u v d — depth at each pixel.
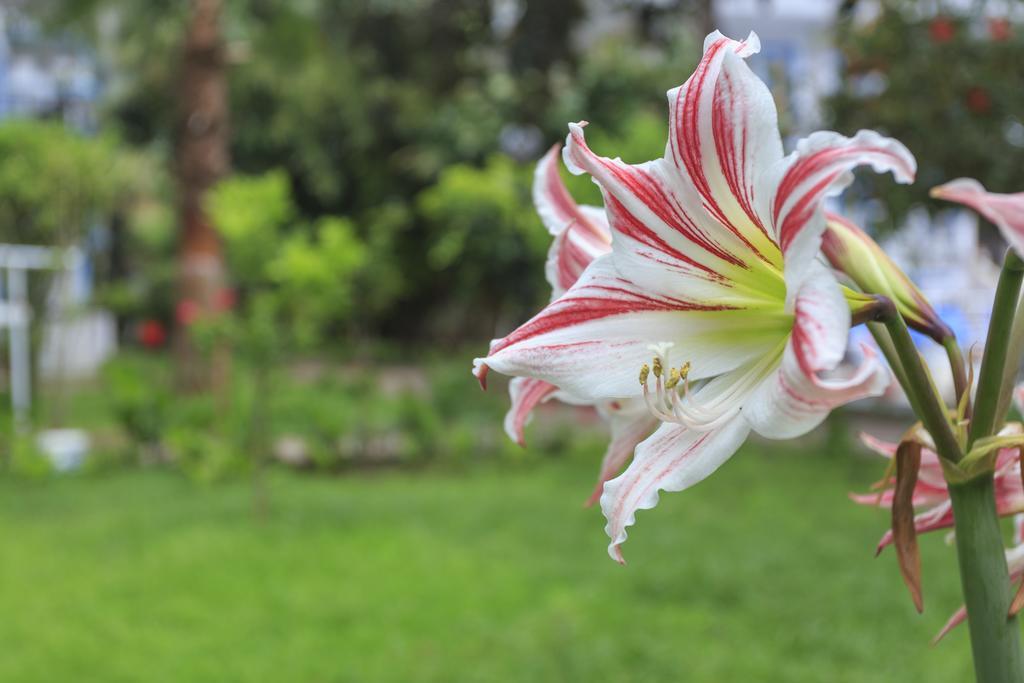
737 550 6.79
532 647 4.99
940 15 7.80
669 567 6.37
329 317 9.12
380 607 5.72
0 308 12.19
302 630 5.38
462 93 18.78
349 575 6.42
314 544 7.18
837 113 8.55
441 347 22.77
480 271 16.05
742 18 14.98
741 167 1.17
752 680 4.57
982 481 1.18
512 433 1.42
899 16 7.92
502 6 18.05
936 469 1.36
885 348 1.21
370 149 20.73
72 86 19.30
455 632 5.31
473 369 1.23
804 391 1.06
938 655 4.84
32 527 7.80
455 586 6.14
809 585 5.94
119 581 6.25
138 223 21.42
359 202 21.67
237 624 5.46
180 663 4.87
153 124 21.11
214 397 11.41
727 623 5.36
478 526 7.78
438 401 11.59
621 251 1.27
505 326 19.72
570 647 4.95
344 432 10.52
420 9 18.55
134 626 5.43
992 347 1.15
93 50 17.30
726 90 1.17
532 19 17.39
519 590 6.05
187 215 11.57
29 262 12.14
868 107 8.40
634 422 1.42
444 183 15.03
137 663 4.86
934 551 6.64
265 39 13.28
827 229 1.22
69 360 17.86
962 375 1.21
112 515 8.16
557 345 1.25
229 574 6.41
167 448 10.95
